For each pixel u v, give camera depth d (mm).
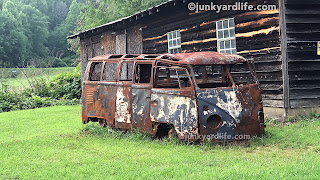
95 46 21109
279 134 7965
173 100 7258
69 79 20328
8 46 78438
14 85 23516
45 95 19594
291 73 9977
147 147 7207
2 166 6105
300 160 5898
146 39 16234
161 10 14211
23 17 90000
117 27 18328
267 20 10242
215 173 5102
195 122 6969
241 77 11047
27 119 12156
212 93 7090
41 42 94000
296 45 9992
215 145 7039
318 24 10227
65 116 12609
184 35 13594
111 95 8641
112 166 5832
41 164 6137
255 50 10617
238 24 11164
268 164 5676
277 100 10094
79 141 7926
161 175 5172
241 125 7195
